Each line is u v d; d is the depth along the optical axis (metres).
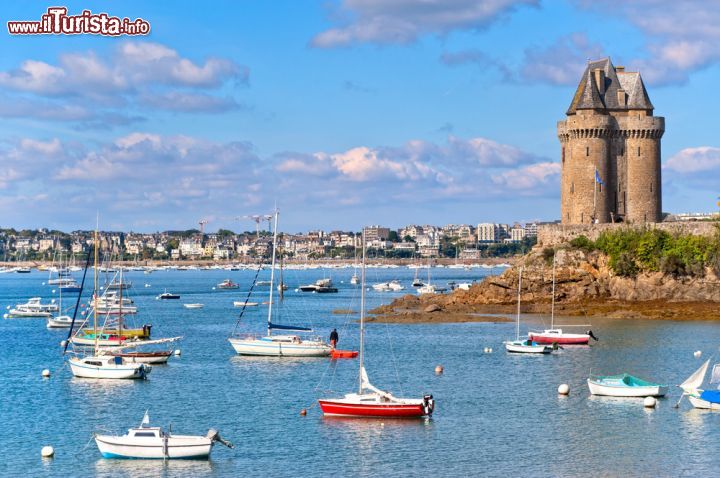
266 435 86.88
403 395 104.38
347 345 148.38
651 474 74.62
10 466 77.69
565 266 198.62
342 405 93.75
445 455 80.06
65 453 81.50
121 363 120.00
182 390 108.69
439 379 114.62
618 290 193.00
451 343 148.75
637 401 100.38
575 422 91.00
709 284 186.25
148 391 108.38
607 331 157.00
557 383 111.00
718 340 143.50
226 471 76.06
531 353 135.75
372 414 93.12
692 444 82.81
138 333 165.75
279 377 117.12
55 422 92.94
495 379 114.19
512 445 83.00
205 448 79.25
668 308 179.00
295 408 98.25
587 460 78.38
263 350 136.88
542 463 77.69
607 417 92.81
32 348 153.88
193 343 156.75
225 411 97.06
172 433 87.62
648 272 191.88
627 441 84.00
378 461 78.50
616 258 194.62
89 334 157.00
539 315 184.00
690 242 190.62
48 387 111.56
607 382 103.75
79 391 108.69
